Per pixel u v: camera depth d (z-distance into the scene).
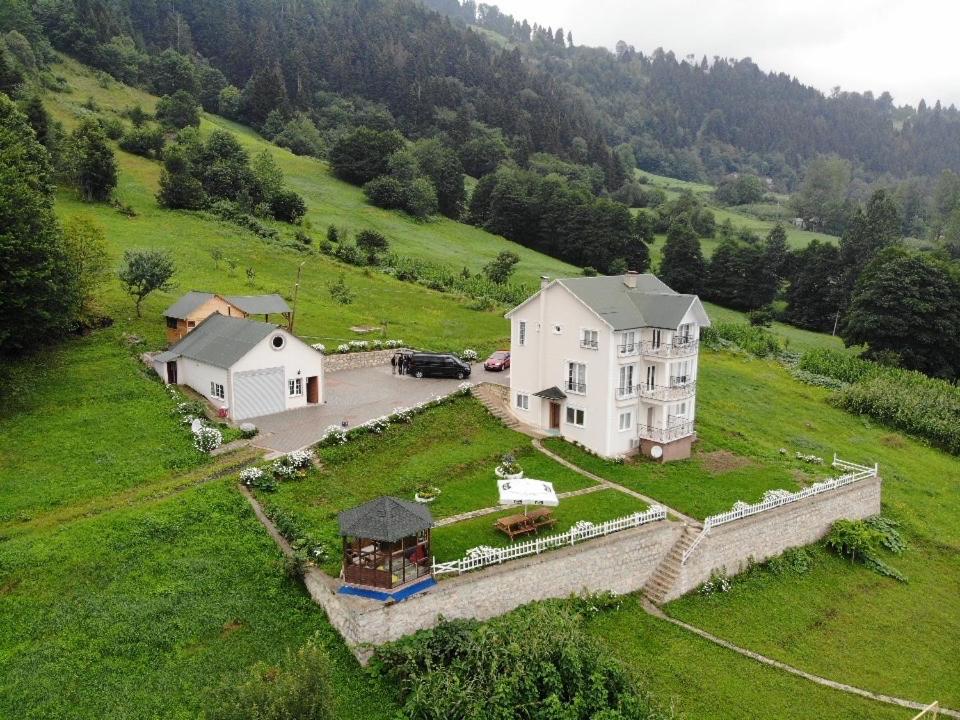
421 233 128.38
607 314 46.94
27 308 46.16
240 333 49.72
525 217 145.00
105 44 162.75
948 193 194.12
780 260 131.38
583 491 42.16
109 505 34.81
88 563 30.16
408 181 141.62
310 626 28.81
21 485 36.03
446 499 39.25
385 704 25.78
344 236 106.31
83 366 51.06
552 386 50.22
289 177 138.25
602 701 25.61
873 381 72.50
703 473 47.09
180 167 105.94
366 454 42.81
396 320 77.56
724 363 79.62
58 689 24.92
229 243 92.12
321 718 21.88
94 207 93.06
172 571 30.42
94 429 42.50
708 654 32.66
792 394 71.50
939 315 85.94
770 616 36.66
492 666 25.78
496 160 183.88
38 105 96.12
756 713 29.36
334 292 80.12
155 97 157.88
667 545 37.84
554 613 30.20
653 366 49.88
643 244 138.00
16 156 55.56
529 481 35.56
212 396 48.47
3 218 45.28
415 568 29.75
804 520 43.41
